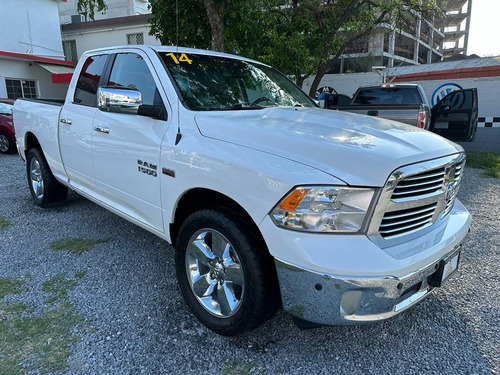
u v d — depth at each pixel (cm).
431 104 1215
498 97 1098
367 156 205
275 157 214
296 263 198
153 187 288
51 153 443
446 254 234
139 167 299
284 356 239
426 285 228
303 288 199
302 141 222
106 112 343
